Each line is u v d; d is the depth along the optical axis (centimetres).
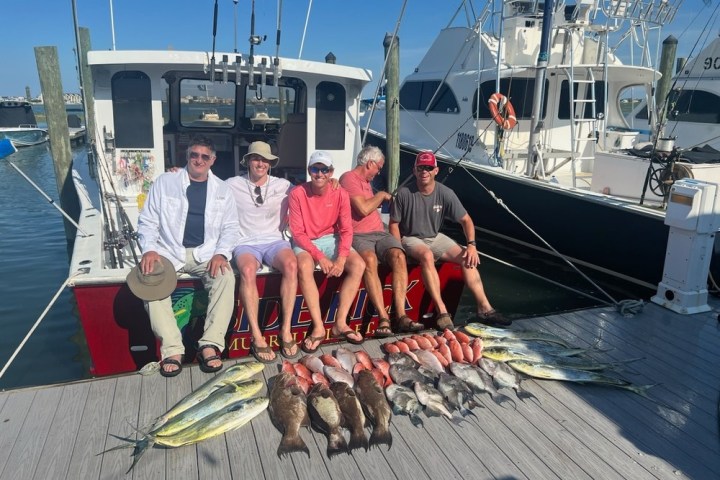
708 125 974
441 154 894
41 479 252
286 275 359
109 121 493
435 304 425
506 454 279
